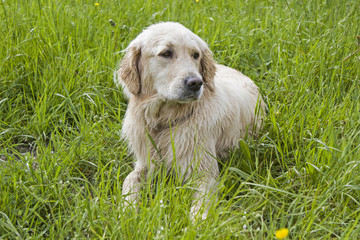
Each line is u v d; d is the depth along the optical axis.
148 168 4.04
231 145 4.57
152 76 4.11
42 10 6.33
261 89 5.34
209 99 4.24
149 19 6.46
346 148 3.86
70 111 4.86
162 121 4.23
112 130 4.73
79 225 3.42
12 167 3.97
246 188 3.97
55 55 5.57
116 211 3.45
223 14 6.81
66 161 4.12
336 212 3.56
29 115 5.00
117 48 5.87
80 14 6.31
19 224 3.45
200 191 3.63
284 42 5.93
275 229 3.43
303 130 4.51
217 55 5.86
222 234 3.26
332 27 6.23
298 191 3.79
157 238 3.03
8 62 5.36
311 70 5.36
